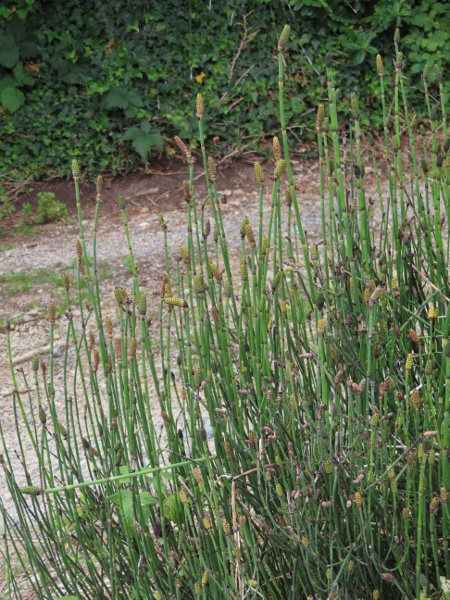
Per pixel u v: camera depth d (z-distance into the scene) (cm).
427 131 862
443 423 172
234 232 691
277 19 881
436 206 223
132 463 196
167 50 857
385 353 212
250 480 189
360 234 215
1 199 781
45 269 636
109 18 845
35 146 816
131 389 193
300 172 835
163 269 616
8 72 820
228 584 178
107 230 729
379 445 189
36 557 209
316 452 190
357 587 181
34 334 529
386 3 871
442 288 228
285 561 191
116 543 206
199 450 195
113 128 830
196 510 189
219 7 866
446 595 167
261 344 194
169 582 185
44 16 830
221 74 862
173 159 844
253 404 190
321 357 183
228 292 191
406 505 174
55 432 205
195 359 402
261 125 856
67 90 829
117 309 547
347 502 169
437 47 892
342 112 873
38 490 179
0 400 441
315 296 197
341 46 888
